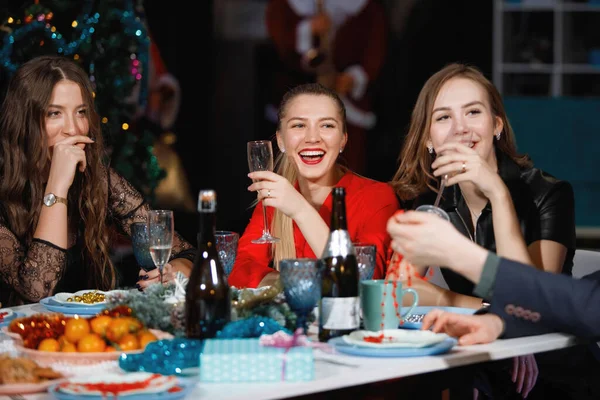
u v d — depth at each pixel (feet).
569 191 8.60
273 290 6.55
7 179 9.65
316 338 6.57
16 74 9.73
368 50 26.14
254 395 5.18
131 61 14.82
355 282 6.46
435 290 8.13
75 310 7.63
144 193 15.43
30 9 13.87
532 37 26.48
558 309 6.02
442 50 26.89
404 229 5.90
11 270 9.40
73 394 5.02
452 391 6.13
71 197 9.99
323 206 9.77
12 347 6.44
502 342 6.27
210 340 5.82
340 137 9.78
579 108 25.80
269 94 27.07
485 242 8.54
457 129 8.51
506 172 8.75
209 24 26.91
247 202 27.50
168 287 7.02
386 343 5.99
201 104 27.09
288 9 26.27
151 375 5.38
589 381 8.03
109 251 10.94
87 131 9.86
